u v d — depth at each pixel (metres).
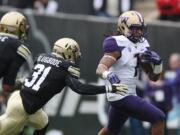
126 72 23.41
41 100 23.06
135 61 23.50
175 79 37.22
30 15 35.41
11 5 38.12
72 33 36.31
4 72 24.05
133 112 23.31
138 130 34.50
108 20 36.94
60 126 36.06
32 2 38.72
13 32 24.16
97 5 40.19
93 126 36.69
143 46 23.72
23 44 24.12
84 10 40.03
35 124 23.67
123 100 23.28
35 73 23.23
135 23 23.38
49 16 35.81
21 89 23.30
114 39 23.30
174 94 37.03
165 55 38.59
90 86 22.39
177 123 37.69
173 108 37.34
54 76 22.97
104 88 22.27
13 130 23.33
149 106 23.19
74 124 36.38
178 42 39.03
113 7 40.75
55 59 23.16
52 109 35.88
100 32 36.84
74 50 23.23
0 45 23.91
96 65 36.84
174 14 40.81
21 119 23.16
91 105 36.69
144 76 35.88
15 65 23.91
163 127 23.16
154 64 23.86
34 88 22.98
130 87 23.50
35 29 35.50
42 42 35.62
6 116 23.23
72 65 23.03
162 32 38.56
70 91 36.22
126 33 23.47
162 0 40.91
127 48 23.33
